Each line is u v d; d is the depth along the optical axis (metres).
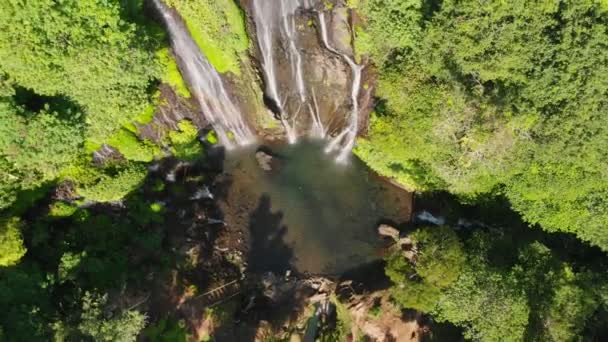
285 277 55.81
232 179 58.00
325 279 56.16
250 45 50.06
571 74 42.00
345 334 53.66
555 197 49.19
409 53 47.25
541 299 47.53
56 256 48.16
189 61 49.75
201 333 51.53
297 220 57.97
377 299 54.41
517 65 43.22
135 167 51.09
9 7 34.78
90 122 44.25
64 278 46.44
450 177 49.75
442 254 48.72
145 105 46.25
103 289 48.31
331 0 48.66
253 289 54.81
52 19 36.50
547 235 53.75
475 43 42.56
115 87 42.78
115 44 39.88
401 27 45.31
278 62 52.59
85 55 38.28
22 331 42.41
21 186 44.16
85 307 42.97
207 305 52.53
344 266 57.06
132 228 52.97
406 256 53.44
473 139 45.25
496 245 51.19
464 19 42.38
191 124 53.91
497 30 42.16
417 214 58.00
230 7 46.31
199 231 55.56
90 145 47.81
